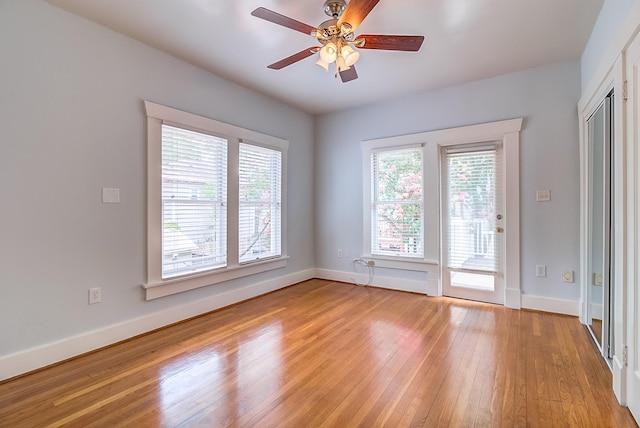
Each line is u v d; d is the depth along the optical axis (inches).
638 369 61.4
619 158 69.7
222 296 133.6
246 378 78.8
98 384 76.1
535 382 75.9
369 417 63.9
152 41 104.1
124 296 101.4
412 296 150.7
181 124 115.6
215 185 130.2
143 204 106.3
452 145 147.8
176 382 77.0
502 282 137.4
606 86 83.5
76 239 90.4
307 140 183.3
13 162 79.0
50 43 84.9
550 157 123.6
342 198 178.2
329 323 115.9
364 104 167.3
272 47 108.0
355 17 71.6
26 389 73.9
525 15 89.8
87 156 92.4
